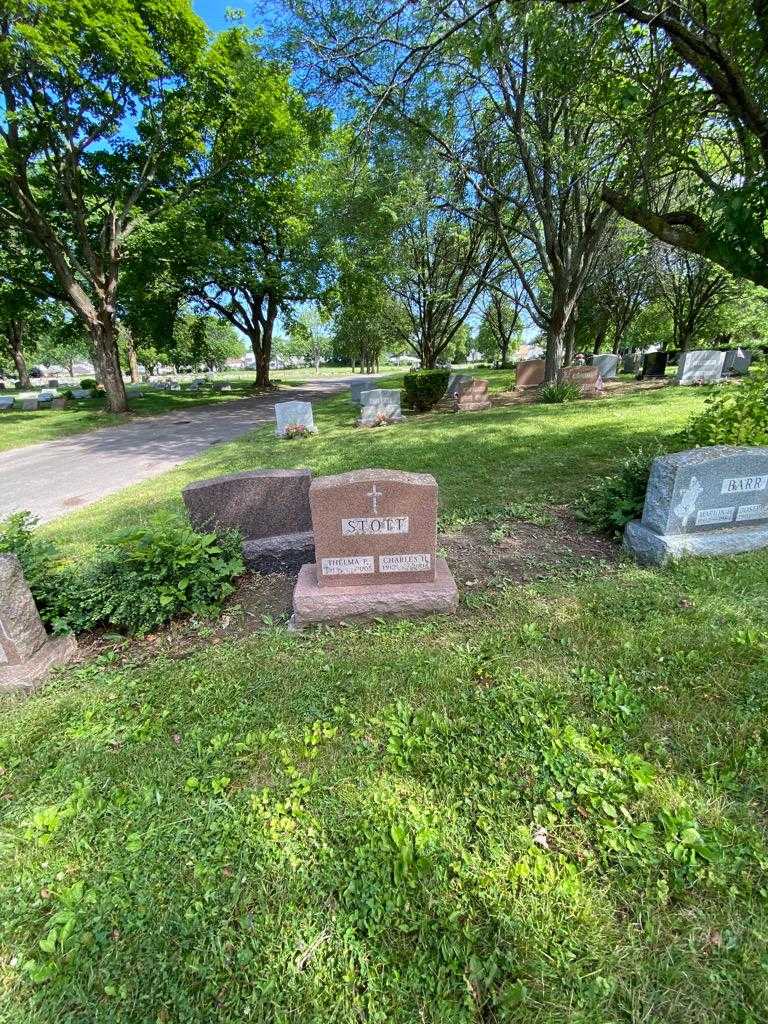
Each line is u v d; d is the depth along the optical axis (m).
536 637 3.20
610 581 3.86
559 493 6.18
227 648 3.45
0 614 3.12
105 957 1.68
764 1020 1.41
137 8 14.26
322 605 3.60
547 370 16.56
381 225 14.78
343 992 1.55
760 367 5.22
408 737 2.46
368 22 6.27
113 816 2.19
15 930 1.80
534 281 22.80
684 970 1.53
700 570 3.84
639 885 1.76
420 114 10.64
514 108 11.87
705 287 23.44
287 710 2.75
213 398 26.27
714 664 2.78
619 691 2.63
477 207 16.14
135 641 3.69
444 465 7.90
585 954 1.58
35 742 2.70
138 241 18.77
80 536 6.01
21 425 17.77
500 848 1.91
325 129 10.55
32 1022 1.54
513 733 2.45
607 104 5.89
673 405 11.57
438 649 3.19
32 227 16.61
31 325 31.12
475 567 4.38
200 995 1.57
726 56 4.27
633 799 2.06
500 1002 1.49
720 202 4.32
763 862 1.79
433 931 1.68
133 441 14.57
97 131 16.05
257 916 1.77
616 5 4.28
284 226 23.19
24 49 12.28
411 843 1.96
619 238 19.23
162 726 2.72
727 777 2.12
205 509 4.65
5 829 2.19
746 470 4.05
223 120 17.52
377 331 36.25
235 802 2.21
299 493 4.71
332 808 2.14
